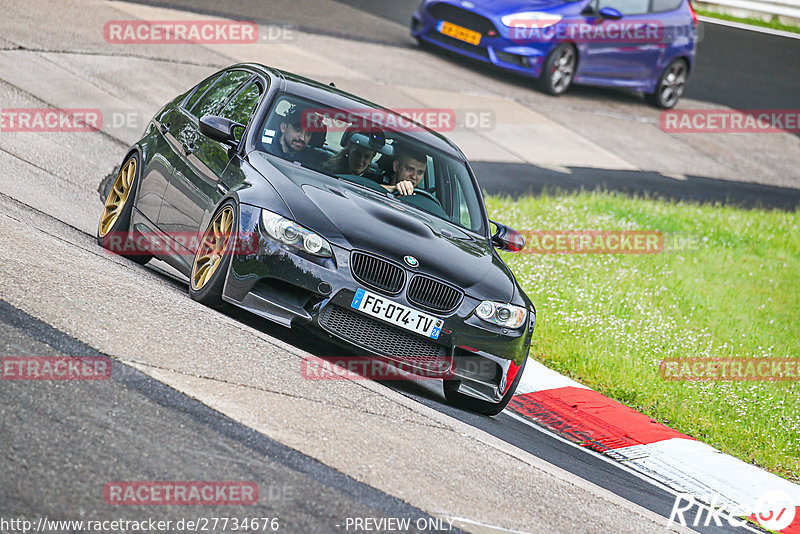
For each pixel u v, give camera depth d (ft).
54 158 116.26
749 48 308.40
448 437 64.18
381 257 72.08
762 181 221.66
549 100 223.92
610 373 102.22
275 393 59.06
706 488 80.12
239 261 71.56
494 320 75.15
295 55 195.83
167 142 89.71
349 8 250.57
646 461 83.15
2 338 54.34
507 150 187.21
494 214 148.56
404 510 48.88
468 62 232.73
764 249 171.42
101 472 43.37
